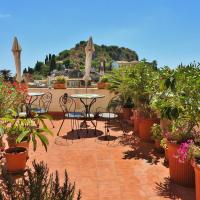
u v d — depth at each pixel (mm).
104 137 5883
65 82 8406
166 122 4594
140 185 3598
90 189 3500
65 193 1977
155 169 4109
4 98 4648
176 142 3639
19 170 3855
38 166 2201
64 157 4664
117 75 7344
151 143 5414
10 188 1925
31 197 1872
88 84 9609
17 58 8734
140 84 5609
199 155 3006
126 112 7344
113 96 8156
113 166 4246
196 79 3488
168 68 3961
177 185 3576
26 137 4312
